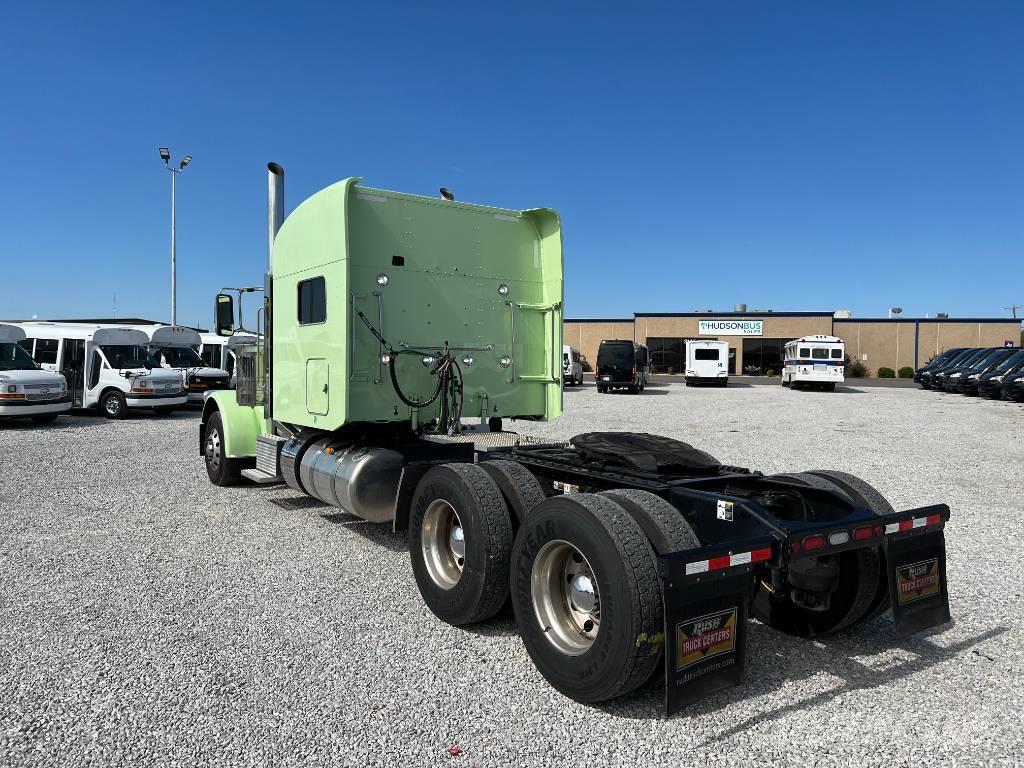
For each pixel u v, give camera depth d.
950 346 56.25
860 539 3.62
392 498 6.00
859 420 18.27
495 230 6.89
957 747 3.18
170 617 4.64
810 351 33.91
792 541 3.38
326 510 7.70
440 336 6.56
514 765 3.03
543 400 7.14
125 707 3.47
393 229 6.33
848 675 3.90
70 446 12.71
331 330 6.11
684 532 3.49
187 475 9.78
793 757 3.10
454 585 4.55
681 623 3.11
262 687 3.70
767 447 12.94
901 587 3.75
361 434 6.56
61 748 3.12
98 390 18.70
